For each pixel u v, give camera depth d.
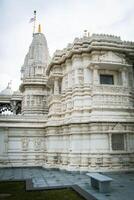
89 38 28.23
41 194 14.65
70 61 29.53
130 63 29.69
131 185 17.56
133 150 25.31
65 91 29.84
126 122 25.47
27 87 45.97
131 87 28.50
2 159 30.64
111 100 26.17
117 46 27.88
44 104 45.44
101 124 24.70
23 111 45.78
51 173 25.17
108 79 28.17
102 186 15.45
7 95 57.88
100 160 23.91
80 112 26.36
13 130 31.80
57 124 29.34
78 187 16.42
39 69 48.81
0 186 17.50
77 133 25.44
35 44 52.19
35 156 31.78
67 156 26.52
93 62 26.23
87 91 26.88
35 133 32.44
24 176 23.12
